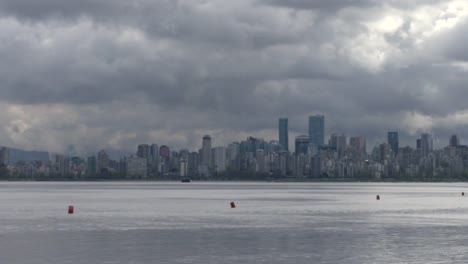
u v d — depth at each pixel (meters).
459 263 56.78
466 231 82.38
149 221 99.12
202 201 177.25
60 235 78.12
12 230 84.50
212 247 67.31
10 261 58.22
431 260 58.44
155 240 73.06
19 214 115.81
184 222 97.25
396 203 163.88
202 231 83.31
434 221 98.69
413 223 94.94
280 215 113.56
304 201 178.38
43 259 59.31
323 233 80.38
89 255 61.56
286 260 59.03
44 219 103.38
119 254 62.28
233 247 67.25
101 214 115.94
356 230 84.25
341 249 65.69
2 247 67.06
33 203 162.50
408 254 62.09
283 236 77.25
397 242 70.94
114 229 85.81
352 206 146.88
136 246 68.00
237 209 133.62
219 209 133.25
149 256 61.12
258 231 83.19
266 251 64.50
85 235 78.19
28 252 63.50
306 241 72.19
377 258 59.81
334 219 103.50
